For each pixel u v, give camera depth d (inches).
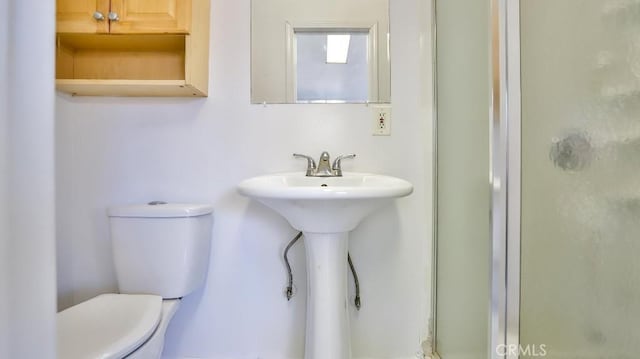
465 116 44.3
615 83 28.6
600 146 29.1
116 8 43.9
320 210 38.4
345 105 53.9
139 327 34.4
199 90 49.3
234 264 53.6
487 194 38.5
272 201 39.4
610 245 28.8
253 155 53.4
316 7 54.2
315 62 54.1
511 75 33.5
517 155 33.2
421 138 54.0
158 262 45.7
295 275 53.8
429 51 53.4
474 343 42.0
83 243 53.0
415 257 54.2
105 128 52.9
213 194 53.3
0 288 14.8
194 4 46.4
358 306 53.4
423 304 54.2
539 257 32.1
